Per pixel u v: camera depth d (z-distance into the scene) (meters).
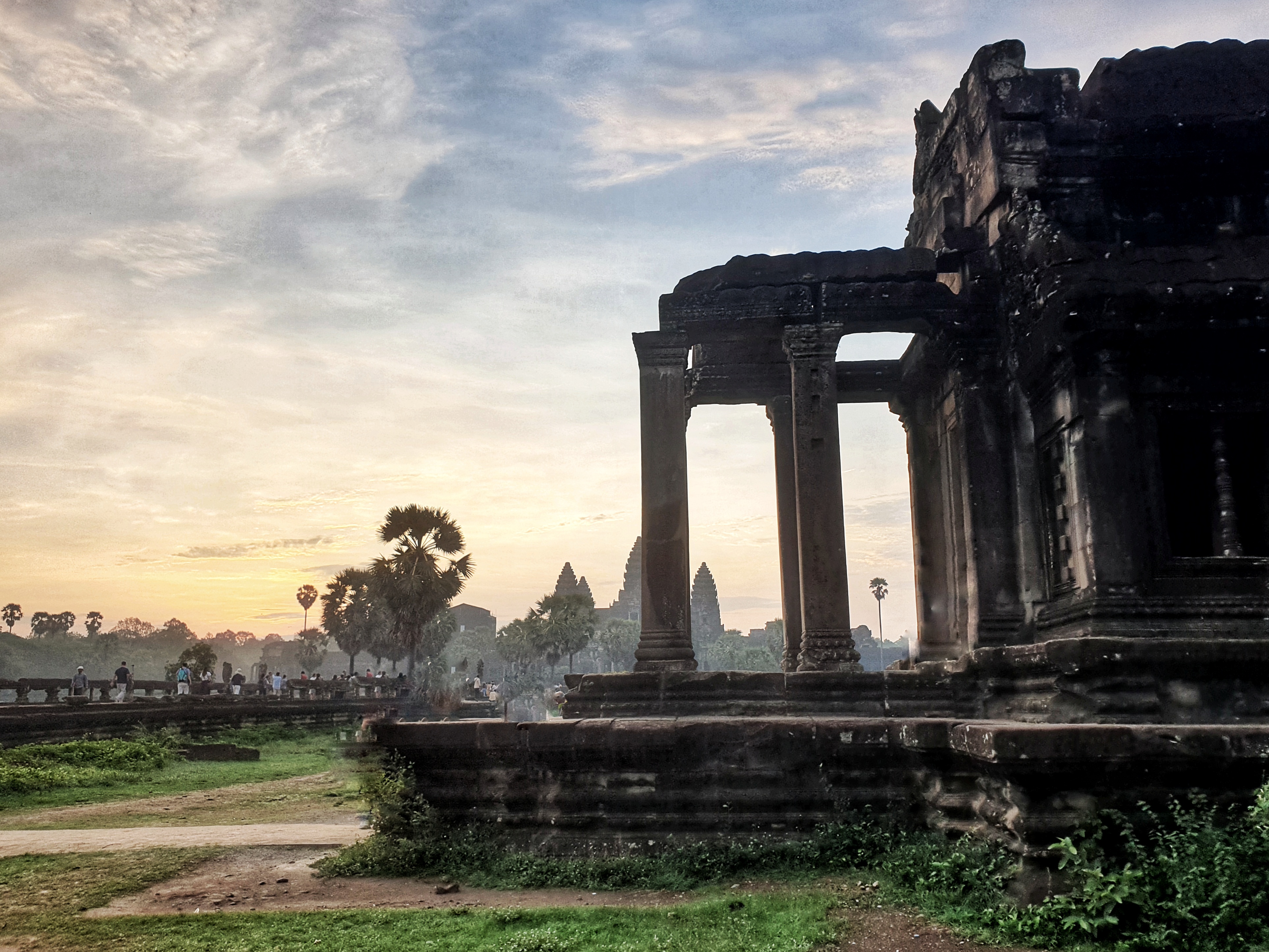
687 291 14.00
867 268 13.80
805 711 11.85
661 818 9.56
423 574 46.94
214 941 6.84
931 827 9.05
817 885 8.34
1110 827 7.38
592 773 9.77
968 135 14.25
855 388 16.89
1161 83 12.98
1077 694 9.49
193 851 10.39
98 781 18.47
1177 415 11.50
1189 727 7.47
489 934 6.91
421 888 8.66
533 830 9.70
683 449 13.67
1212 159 12.82
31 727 22.14
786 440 16.88
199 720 28.75
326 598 75.69
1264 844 6.73
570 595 82.56
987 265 13.78
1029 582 12.95
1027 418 13.25
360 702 39.62
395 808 9.86
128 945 6.80
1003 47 13.39
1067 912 6.97
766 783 9.61
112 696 29.53
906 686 11.88
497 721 10.07
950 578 15.48
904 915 7.39
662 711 11.99
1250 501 11.50
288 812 14.57
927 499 16.31
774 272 13.88
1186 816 7.25
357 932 6.98
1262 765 7.40
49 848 10.72
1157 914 6.65
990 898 7.39
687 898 8.12
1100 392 11.45
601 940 6.71
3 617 146.38
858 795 9.52
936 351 14.78
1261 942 6.27
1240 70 12.92
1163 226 12.92
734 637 144.12
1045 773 7.43
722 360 16.83
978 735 7.88
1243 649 9.08
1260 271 11.27
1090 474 11.28
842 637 12.74
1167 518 11.32
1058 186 13.05
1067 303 11.31
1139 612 10.84
